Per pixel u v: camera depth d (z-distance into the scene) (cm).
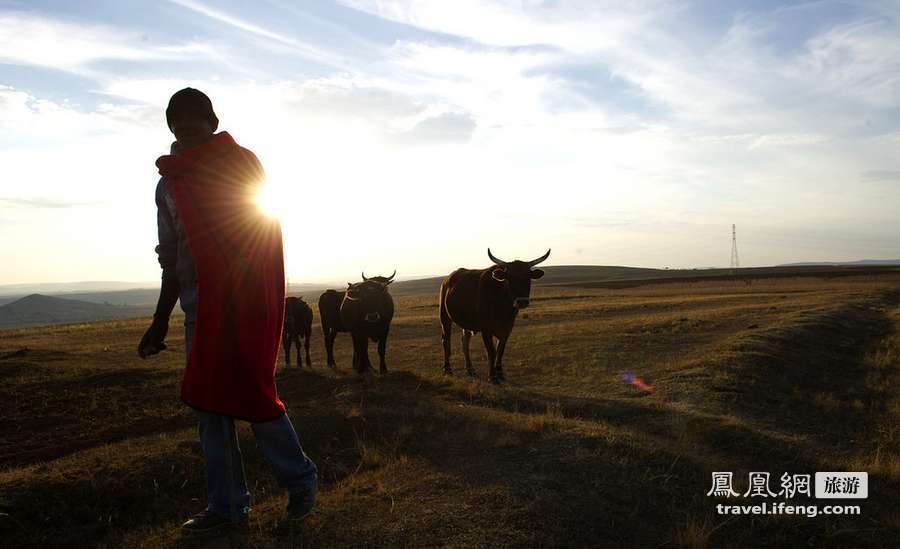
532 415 855
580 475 584
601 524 501
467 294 1314
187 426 937
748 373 1260
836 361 1596
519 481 559
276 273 395
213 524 412
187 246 382
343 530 448
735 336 1808
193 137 387
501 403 973
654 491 577
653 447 678
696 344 1772
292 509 418
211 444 403
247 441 662
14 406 1116
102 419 1009
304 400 1002
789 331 1839
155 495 563
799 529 549
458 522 471
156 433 896
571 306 3634
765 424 954
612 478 586
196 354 373
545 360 1584
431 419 794
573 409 948
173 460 617
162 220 387
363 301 1249
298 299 1627
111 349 2195
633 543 488
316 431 722
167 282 388
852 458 787
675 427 820
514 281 1212
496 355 1350
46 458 816
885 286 5153
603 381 1273
